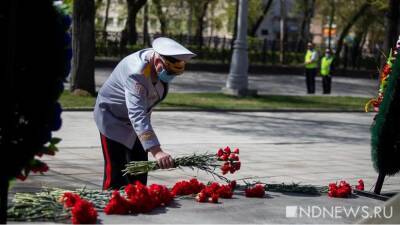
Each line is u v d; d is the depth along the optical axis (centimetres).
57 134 1190
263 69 3900
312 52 2741
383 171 626
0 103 344
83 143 1094
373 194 554
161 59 521
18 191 674
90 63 1875
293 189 551
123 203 429
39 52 349
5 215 358
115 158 554
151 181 801
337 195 539
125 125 550
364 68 4406
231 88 2236
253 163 993
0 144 351
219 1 4566
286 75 3903
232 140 1266
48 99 355
